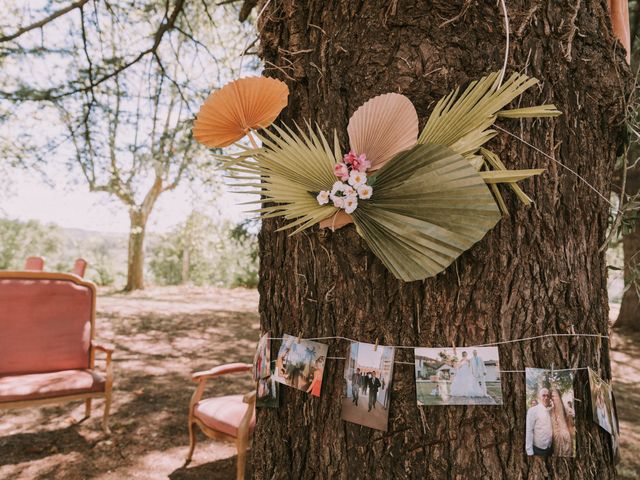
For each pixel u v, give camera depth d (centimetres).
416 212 105
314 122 128
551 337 115
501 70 111
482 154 111
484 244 112
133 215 1351
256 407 141
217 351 643
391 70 118
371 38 121
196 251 1939
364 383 116
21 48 482
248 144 125
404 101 112
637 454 334
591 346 120
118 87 543
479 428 111
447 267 110
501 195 114
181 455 322
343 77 123
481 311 113
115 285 1588
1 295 338
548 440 110
